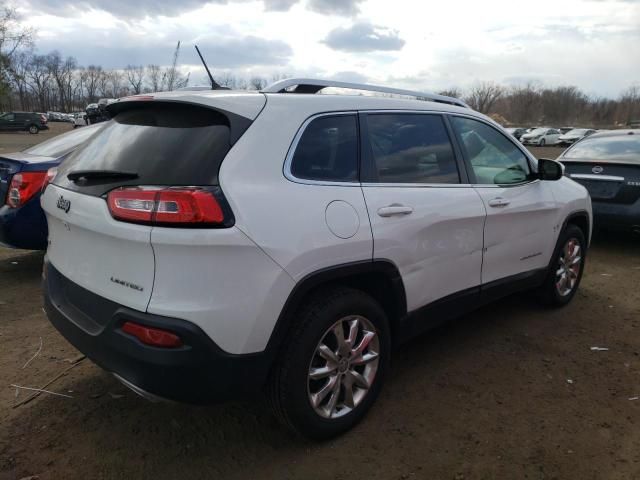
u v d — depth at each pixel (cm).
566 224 457
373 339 294
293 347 254
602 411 314
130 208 229
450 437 287
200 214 220
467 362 373
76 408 311
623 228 648
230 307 228
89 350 253
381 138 307
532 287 438
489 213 361
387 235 286
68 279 274
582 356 385
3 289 506
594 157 693
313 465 265
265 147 249
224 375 233
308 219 252
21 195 491
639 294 519
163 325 221
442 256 329
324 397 274
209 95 259
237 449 277
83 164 280
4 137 3559
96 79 10188
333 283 279
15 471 256
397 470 262
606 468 264
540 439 287
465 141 366
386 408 314
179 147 244
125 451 274
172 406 315
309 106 276
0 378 342
